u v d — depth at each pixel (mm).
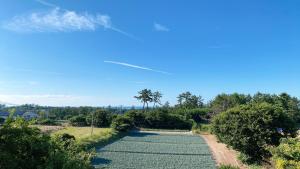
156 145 57812
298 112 102875
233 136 38406
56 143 8492
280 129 36562
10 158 6938
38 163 7387
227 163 39844
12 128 7312
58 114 132375
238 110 39531
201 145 59219
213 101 112188
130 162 39156
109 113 103250
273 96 108500
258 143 36094
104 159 40594
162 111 102562
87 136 58938
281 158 23094
